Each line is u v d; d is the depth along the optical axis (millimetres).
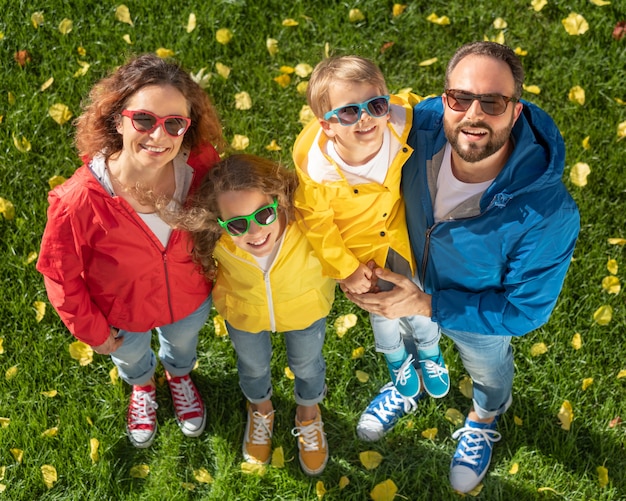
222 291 2711
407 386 3232
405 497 3230
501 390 3012
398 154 2438
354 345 3611
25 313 3664
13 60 4285
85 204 2365
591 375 3463
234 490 3273
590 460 3262
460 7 4348
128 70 2291
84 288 2566
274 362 3584
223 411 3490
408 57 4289
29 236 3818
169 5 4379
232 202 2348
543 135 2279
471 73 2139
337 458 3367
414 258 2701
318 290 2701
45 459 3334
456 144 2215
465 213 2359
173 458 3357
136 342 2967
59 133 4090
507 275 2420
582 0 4293
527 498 3207
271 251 2535
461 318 2523
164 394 3549
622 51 4156
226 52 4305
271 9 4379
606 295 3611
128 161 2355
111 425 3428
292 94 4199
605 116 4031
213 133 2543
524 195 2268
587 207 3811
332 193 2445
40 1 4387
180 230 2488
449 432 3412
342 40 4316
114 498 3273
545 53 4230
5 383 3508
